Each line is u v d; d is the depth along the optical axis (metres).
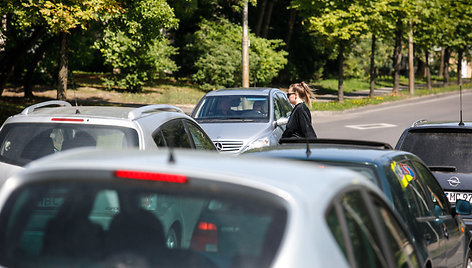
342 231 4.92
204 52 75.88
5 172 11.41
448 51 114.62
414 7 68.19
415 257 6.93
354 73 121.50
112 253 4.93
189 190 4.74
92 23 41.00
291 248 4.39
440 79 157.75
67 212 5.02
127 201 5.08
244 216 4.64
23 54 45.62
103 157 5.39
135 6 39.19
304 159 9.49
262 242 4.52
